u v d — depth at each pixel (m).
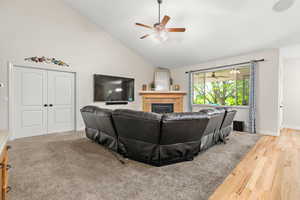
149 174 1.84
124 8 3.69
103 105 4.91
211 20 3.35
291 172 1.92
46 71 3.89
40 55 3.67
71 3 4.05
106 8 3.88
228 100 4.79
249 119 4.15
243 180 1.72
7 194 1.43
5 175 1.14
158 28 2.92
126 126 2.11
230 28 3.45
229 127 3.55
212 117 2.41
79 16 4.33
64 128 4.23
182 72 6.05
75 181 1.67
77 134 3.87
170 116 1.88
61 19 4.00
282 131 4.33
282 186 1.61
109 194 1.45
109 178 1.74
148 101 5.88
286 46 3.69
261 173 1.89
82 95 4.44
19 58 3.39
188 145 2.20
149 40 4.78
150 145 2.06
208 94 5.32
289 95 4.79
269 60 3.89
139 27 4.28
